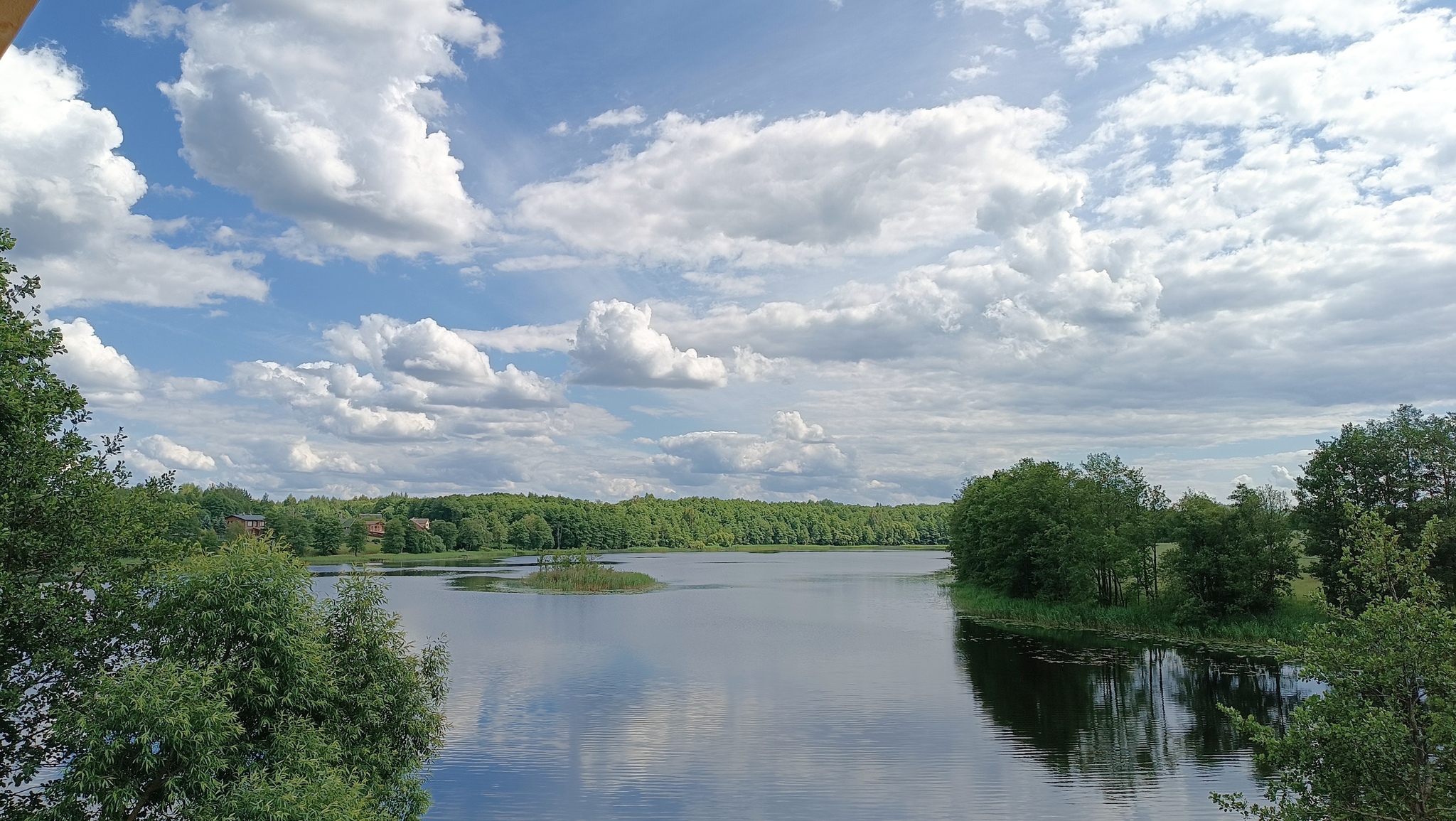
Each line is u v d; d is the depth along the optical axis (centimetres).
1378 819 1357
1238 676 4547
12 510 2086
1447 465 5150
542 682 4503
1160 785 2794
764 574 14525
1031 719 3672
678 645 5772
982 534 8744
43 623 2075
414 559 18512
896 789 2794
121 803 1697
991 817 2544
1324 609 1551
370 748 2292
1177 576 6259
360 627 2427
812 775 2936
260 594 2100
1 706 1944
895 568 16662
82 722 1708
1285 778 1491
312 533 18450
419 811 2344
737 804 2669
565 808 2648
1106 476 7700
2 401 1972
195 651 2012
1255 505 5966
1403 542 4891
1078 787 2789
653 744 3328
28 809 1939
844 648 5606
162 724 1730
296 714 2155
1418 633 1368
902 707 3894
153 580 2141
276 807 1716
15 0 484
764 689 4316
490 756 3159
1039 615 7169
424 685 2545
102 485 2264
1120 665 4903
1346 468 5500
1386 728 1328
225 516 18062
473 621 7075
